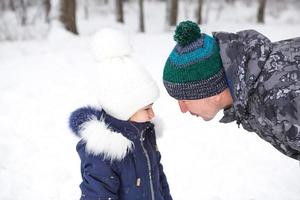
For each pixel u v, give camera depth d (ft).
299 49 5.88
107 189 6.67
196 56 5.99
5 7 90.89
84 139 6.71
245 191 11.72
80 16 99.55
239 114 6.07
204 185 12.12
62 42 40.93
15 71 27.12
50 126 17.13
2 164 13.79
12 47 37.73
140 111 6.98
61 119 17.93
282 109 5.57
